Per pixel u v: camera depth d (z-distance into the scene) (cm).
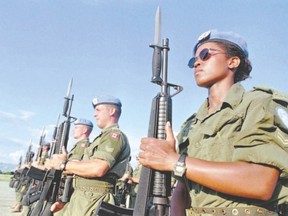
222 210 191
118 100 540
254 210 184
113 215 358
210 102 241
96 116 532
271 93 197
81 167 470
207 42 242
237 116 198
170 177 223
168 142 203
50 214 506
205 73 236
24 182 1279
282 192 186
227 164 180
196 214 203
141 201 219
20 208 1354
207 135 213
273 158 172
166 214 217
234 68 237
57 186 519
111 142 482
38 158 1166
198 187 208
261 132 180
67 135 606
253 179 172
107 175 482
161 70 254
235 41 238
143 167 225
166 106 242
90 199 470
